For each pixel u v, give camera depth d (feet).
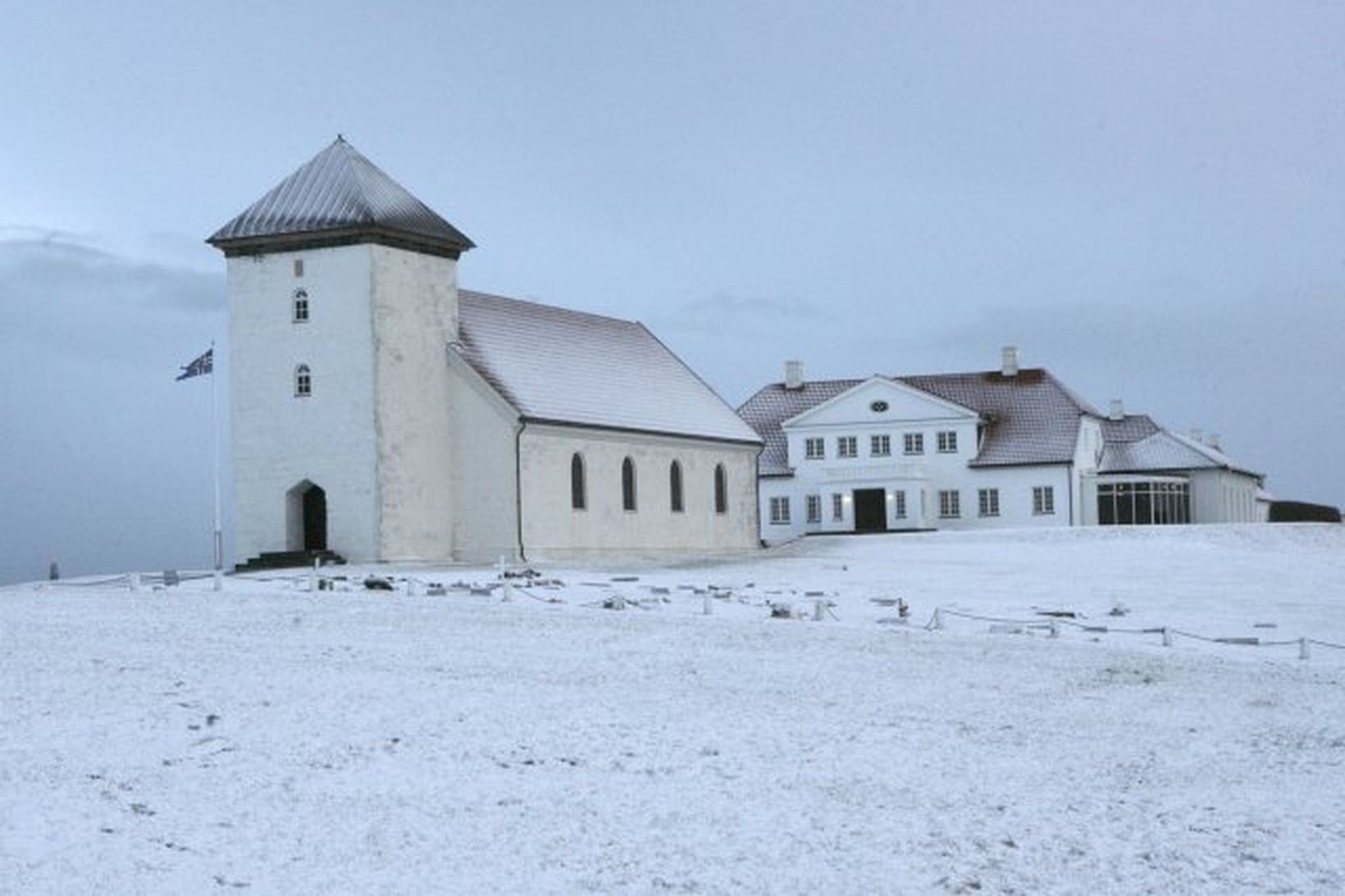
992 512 316.81
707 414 260.01
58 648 105.19
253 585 157.99
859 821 70.33
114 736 77.97
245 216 206.08
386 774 74.13
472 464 208.74
